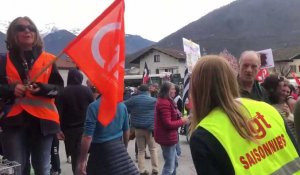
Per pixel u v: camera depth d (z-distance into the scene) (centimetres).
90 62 410
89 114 525
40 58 413
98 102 527
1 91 389
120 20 423
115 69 418
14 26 404
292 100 630
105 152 526
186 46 1154
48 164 422
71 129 684
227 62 267
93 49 412
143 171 898
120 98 424
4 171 350
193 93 268
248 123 252
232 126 248
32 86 394
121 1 423
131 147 1348
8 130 402
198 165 240
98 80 412
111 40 418
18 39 403
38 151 416
